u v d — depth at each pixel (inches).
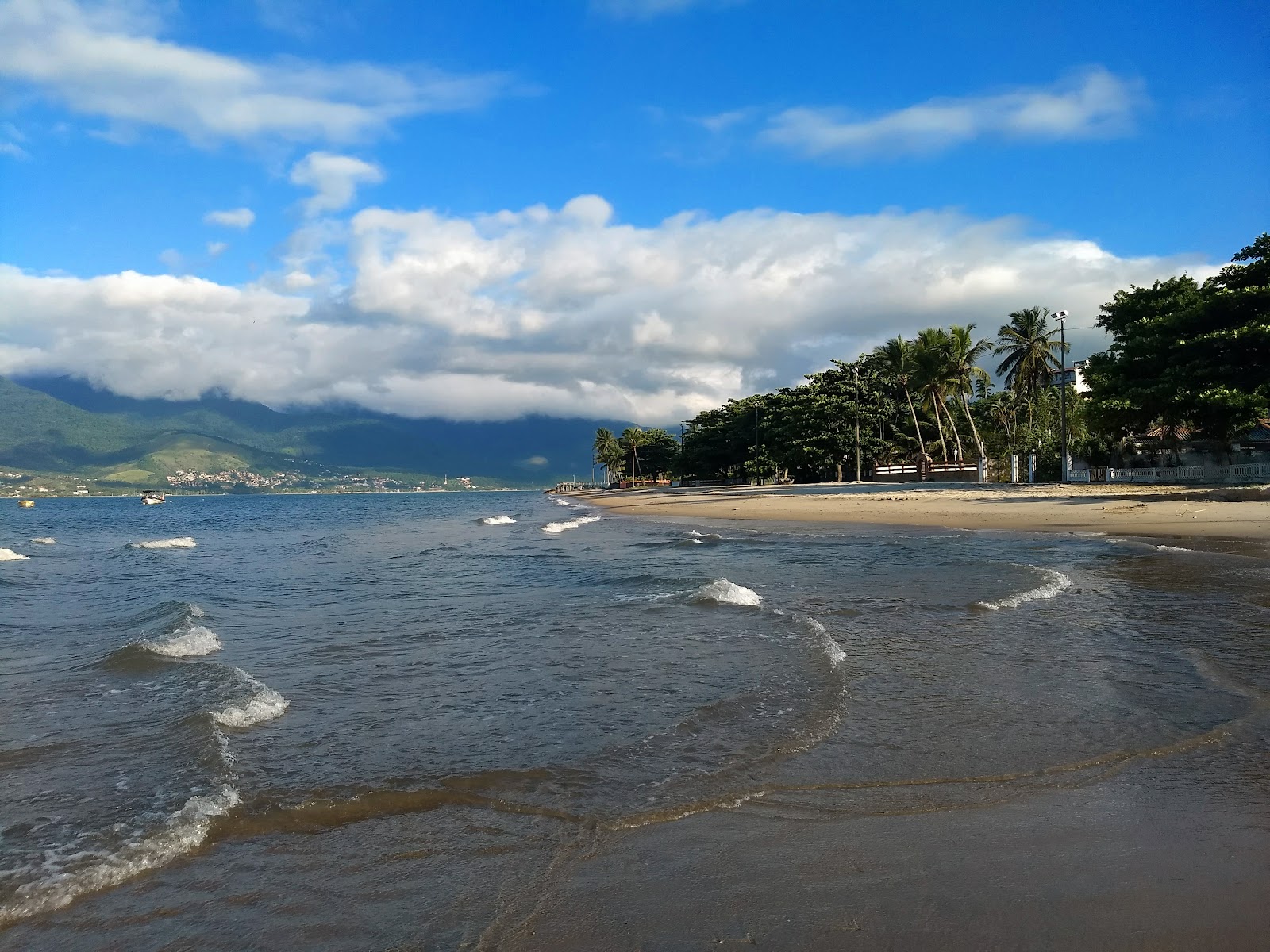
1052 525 924.6
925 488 2036.2
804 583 517.7
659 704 250.1
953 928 120.3
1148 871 136.7
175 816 169.0
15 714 257.3
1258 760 188.4
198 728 230.5
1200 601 402.6
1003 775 183.2
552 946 118.8
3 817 173.3
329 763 203.0
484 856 149.9
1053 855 143.3
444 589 559.5
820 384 2947.8
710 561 690.8
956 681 266.2
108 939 124.9
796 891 133.1
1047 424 2399.1
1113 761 190.2
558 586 551.8
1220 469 1557.6
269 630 410.0
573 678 287.6
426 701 262.7
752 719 230.5
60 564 852.0
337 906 133.2
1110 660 287.9
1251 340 1282.0
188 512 3294.8
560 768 195.3
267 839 159.6
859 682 266.8
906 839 151.9
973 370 2593.5
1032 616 376.5
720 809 168.1
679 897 132.2
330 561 820.0
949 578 515.8
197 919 130.5
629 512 1961.1
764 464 3245.6
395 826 164.6
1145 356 1432.1
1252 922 120.3
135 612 492.1
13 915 132.1
